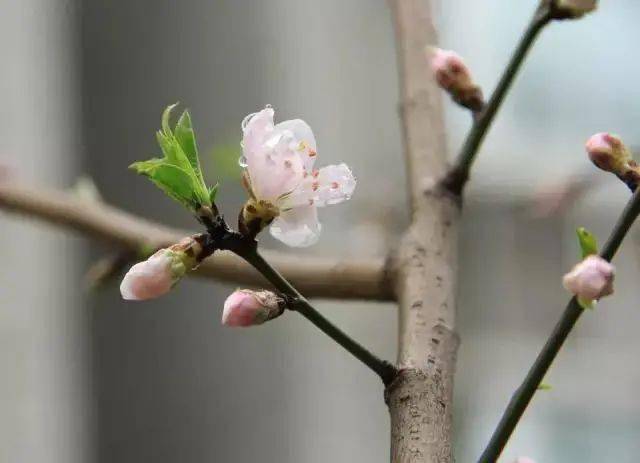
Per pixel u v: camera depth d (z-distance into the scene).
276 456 1.79
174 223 1.69
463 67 0.89
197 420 1.74
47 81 1.73
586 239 0.81
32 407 1.72
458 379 1.80
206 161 1.39
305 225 0.80
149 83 1.74
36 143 1.71
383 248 1.47
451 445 0.81
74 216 1.01
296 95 1.84
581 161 1.67
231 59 1.77
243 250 0.80
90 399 1.75
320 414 1.83
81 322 1.75
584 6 0.86
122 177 1.72
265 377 1.79
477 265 1.82
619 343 1.76
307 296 0.91
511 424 0.81
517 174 1.75
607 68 1.86
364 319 1.82
